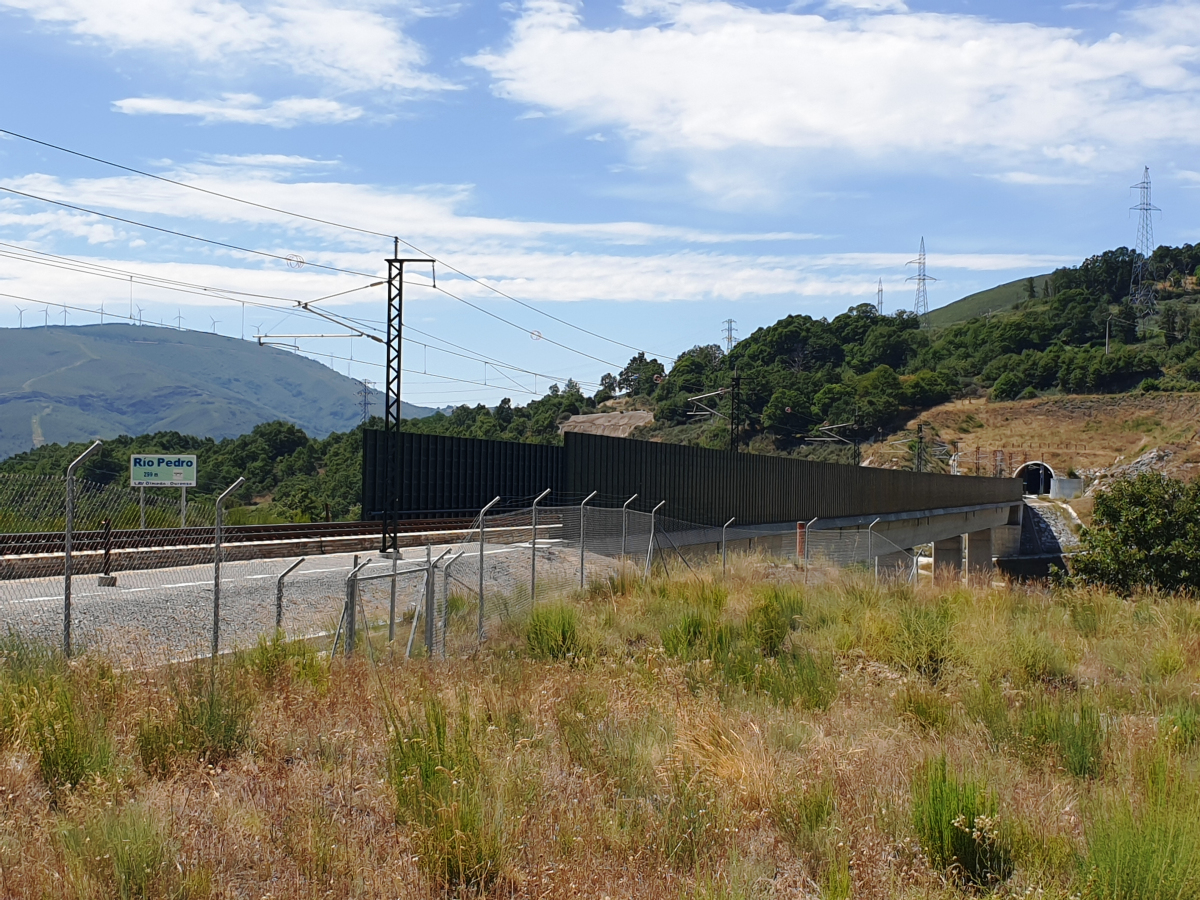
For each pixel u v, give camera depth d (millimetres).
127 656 10758
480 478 28906
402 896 4977
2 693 7617
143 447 50938
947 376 159125
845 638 13812
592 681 9852
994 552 93875
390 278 28266
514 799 6336
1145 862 5203
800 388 132625
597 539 25641
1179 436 128000
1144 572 24266
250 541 21953
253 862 5441
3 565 14328
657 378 121875
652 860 5699
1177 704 9984
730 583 20625
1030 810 6512
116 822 5348
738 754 7539
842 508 51625
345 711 8461
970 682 11188
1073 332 187500
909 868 5676
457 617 15141
